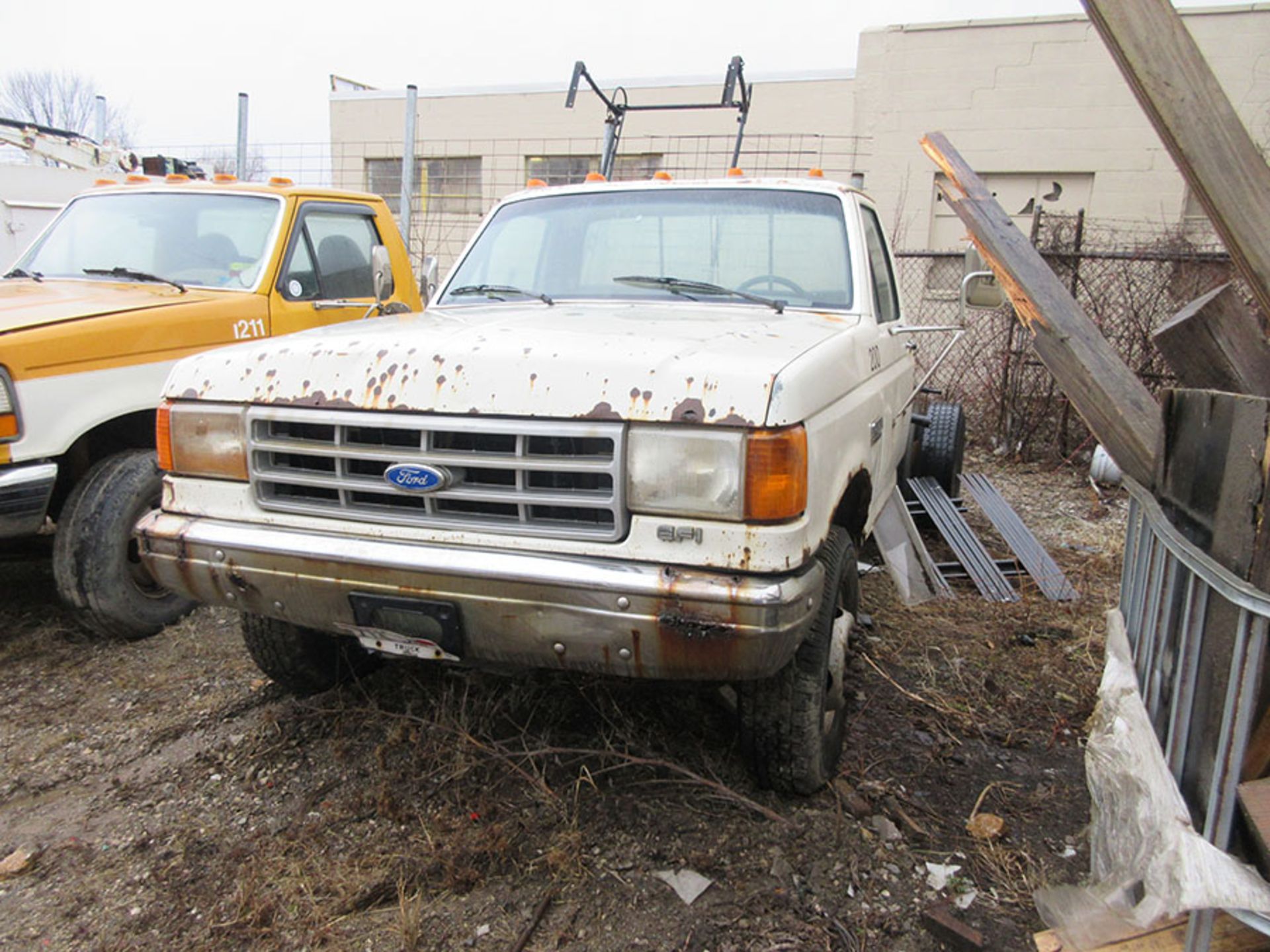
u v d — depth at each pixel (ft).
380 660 11.62
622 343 7.58
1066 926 6.40
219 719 10.68
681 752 9.64
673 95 45.91
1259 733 5.25
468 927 7.29
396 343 7.91
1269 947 5.44
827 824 8.51
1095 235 33.14
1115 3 5.43
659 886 7.73
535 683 10.86
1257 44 31.99
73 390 12.12
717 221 11.68
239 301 14.70
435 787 9.08
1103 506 21.13
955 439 18.84
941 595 14.61
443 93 50.83
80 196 17.42
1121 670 7.23
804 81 43.57
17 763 9.80
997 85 35.81
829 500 7.84
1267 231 5.36
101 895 7.73
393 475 7.55
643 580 6.83
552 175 49.75
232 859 8.11
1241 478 5.31
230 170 50.55
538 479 7.27
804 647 8.32
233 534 8.11
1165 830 5.57
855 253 11.19
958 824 8.63
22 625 13.57
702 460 6.80
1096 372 7.29
